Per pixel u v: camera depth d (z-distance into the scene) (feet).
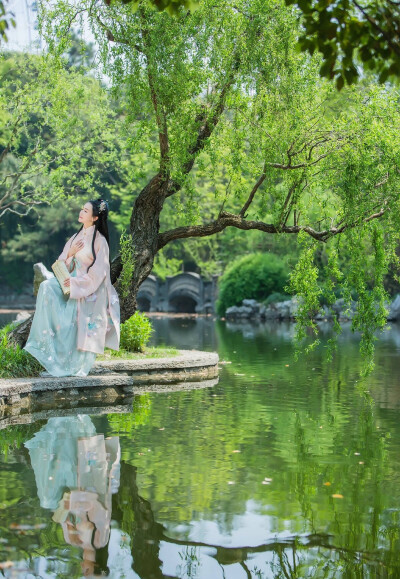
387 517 16.51
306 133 33.30
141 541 14.90
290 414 28.94
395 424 27.07
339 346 60.54
